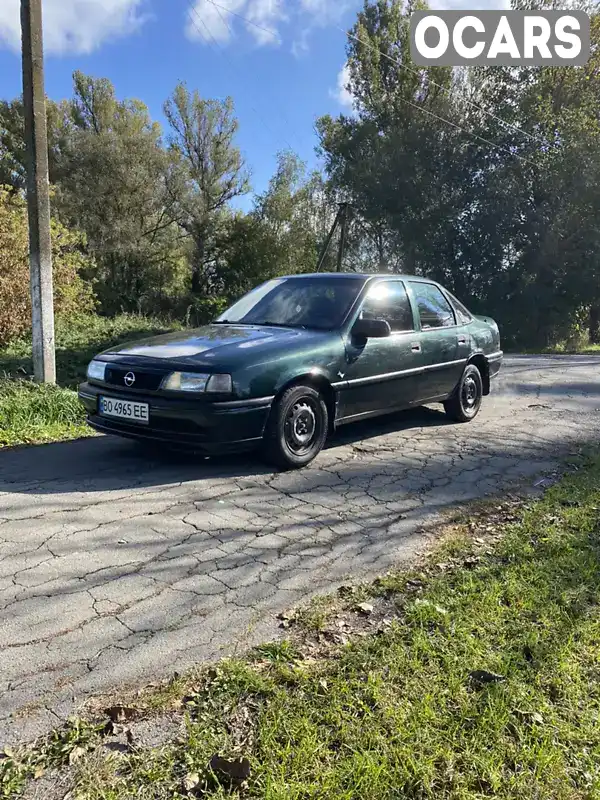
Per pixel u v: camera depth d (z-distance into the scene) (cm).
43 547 319
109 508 378
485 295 2664
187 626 252
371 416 537
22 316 1123
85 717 199
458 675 220
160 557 313
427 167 2655
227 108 3102
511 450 549
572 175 2366
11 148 3056
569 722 200
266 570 304
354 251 3434
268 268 3369
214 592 280
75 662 226
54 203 2711
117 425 446
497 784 174
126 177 2830
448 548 333
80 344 1130
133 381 433
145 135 3011
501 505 406
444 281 2764
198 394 410
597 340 2927
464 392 662
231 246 3347
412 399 580
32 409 611
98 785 171
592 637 246
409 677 219
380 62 3070
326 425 489
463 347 644
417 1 2989
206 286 3419
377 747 185
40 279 720
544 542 338
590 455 527
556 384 956
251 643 241
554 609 264
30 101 703
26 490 407
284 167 3388
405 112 2994
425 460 511
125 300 2792
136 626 250
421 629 248
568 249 2466
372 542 342
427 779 175
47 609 260
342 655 232
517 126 2520
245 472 459
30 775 175
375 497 416
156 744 188
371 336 500
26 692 209
